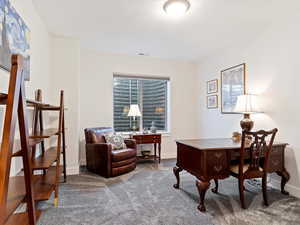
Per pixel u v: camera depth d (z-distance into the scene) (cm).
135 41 342
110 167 311
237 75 349
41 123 234
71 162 331
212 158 213
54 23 274
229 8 232
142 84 462
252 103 284
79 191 255
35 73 239
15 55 81
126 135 427
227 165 220
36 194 174
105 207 213
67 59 329
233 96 360
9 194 111
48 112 310
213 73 420
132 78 439
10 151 76
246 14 247
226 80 379
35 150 221
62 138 305
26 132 95
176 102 473
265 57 291
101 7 231
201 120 464
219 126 402
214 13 244
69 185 277
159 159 414
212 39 330
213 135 421
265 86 291
